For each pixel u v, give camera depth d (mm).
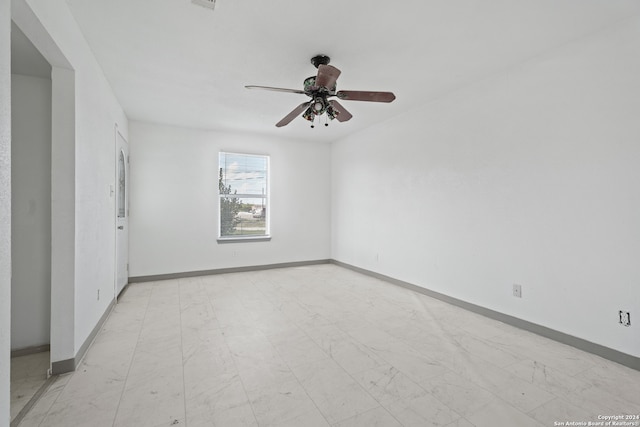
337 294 3949
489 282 3107
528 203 2768
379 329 2822
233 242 5223
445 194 3598
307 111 2924
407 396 1824
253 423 1597
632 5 2033
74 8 2039
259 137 5445
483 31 2322
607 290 2279
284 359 2268
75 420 1614
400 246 4316
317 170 5973
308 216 5895
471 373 2076
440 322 2992
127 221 4332
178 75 3041
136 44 2486
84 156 2342
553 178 2588
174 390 1882
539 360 2250
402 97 3648
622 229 2205
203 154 4992
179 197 4812
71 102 2119
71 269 2104
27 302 2504
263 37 2402
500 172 2996
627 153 2178
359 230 5223
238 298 3771
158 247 4672
